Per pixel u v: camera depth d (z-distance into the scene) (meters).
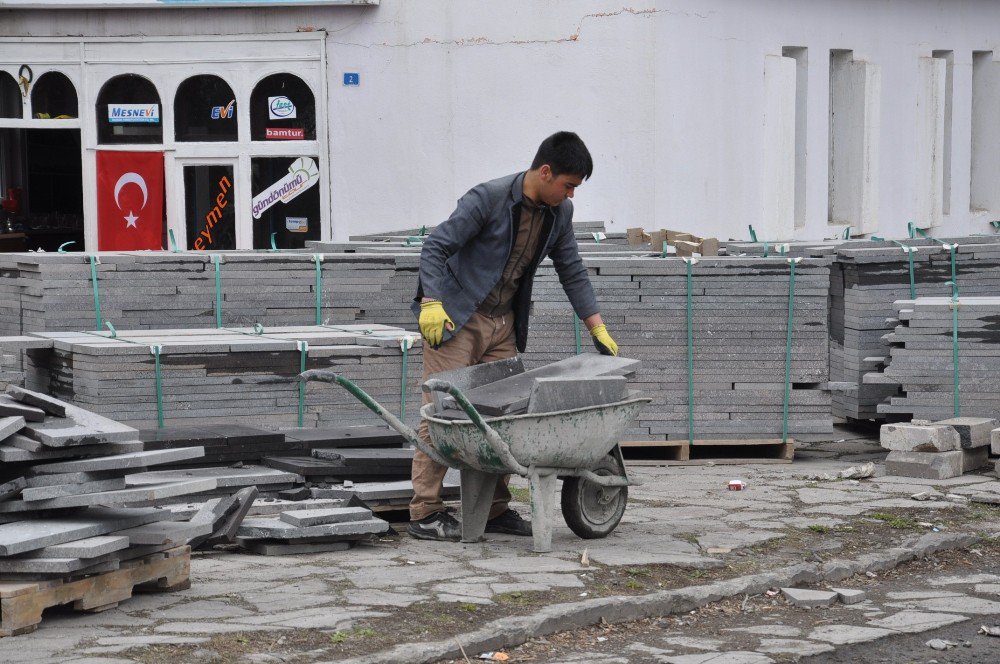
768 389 10.93
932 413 10.77
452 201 17.14
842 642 6.18
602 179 16.64
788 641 6.17
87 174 17.64
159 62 17.39
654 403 10.87
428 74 17.03
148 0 17.08
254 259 10.12
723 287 10.80
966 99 23.06
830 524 8.43
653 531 8.14
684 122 16.78
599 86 16.52
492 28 16.77
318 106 17.33
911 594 7.09
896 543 7.98
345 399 9.27
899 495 9.45
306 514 7.45
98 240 17.72
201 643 5.57
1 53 17.61
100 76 17.52
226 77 17.39
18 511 6.03
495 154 16.97
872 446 11.93
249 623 5.90
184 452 6.34
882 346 11.87
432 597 6.42
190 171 17.66
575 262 8.03
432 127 17.11
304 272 10.22
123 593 6.13
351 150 17.34
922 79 21.72
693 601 6.66
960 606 6.84
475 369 7.68
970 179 23.80
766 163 18.33
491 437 7.02
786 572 7.13
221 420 8.95
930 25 21.83
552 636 6.11
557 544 7.72
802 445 12.04
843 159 20.58
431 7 16.92
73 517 6.16
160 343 8.79
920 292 11.81
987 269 11.73
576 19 16.48
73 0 17.14
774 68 18.28
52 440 5.84
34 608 5.71
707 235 17.30
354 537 7.54
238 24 17.28
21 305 10.19
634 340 10.83
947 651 6.12
